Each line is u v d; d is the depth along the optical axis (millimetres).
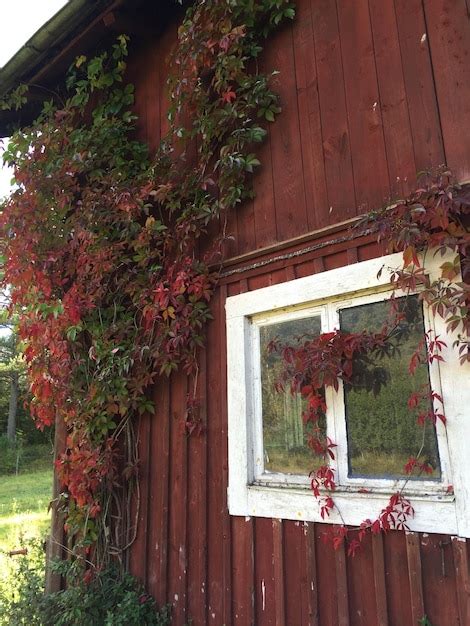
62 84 4906
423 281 2336
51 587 3973
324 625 2564
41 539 5266
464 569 2143
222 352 3352
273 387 3064
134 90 4461
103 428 3789
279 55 3344
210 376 3408
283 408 2998
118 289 3939
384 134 2740
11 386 23047
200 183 3570
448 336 2336
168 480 3564
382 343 2559
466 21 2516
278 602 2766
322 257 2881
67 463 3916
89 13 3996
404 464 2443
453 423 2270
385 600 2352
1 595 4199
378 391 2574
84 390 3965
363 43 2914
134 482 3789
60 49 4410
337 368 2604
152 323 3668
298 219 3066
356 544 2459
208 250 3564
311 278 2893
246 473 3037
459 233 2291
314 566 2645
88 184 4316
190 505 3379
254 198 3336
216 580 3125
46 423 4133
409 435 2449
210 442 3336
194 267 3469
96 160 4281
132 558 3695
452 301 2268
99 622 3381
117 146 4254
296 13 3289
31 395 4539
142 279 3797
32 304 4207
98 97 4641
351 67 2951
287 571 2770
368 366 2625
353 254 2738
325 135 3018
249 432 3098
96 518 3859
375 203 2719
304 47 3211
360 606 2447
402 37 2744
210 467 3303
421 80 2633
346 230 2787
